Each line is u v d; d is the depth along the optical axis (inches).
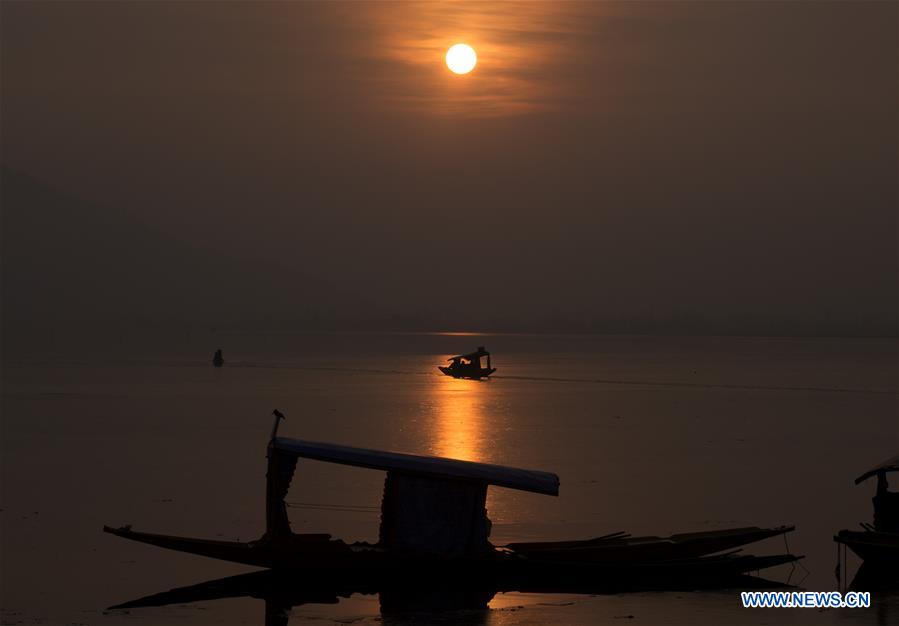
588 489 3422.7
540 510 3041.3
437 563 2230.6
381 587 2209.6
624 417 6092.5
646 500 3230.8
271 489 2247.8
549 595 2151.8
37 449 4488.2
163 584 2224.4
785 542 2659.9
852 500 3265.3
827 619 1955.0
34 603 2079.2
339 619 1962.4
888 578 2308.1
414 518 2256.4
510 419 5890.8
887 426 5708.7
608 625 1913.1
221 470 3850.9
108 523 2842.0
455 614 1995.6
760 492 3408.0
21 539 2647.6
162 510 3024.1
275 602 2090.3
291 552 2215.8
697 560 2338.8
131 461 4099.4
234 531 2728.8
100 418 5915.4
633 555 2325.3
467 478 2250.2
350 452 2274.9
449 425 5492.1
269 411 6378.0
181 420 5807.1
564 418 5989.2
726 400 7608.3
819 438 5083.7
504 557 2246.6
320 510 3036.4
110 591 2170.3
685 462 4126.5
